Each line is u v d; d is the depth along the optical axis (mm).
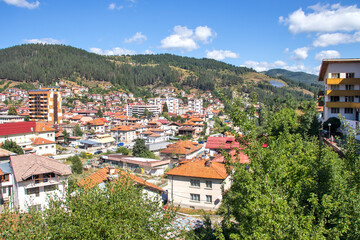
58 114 134625
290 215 12344
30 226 14570
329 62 51625
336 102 51031
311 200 13305
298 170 15820
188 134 119188
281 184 15023
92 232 13406
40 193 34500
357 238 12328
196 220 29969
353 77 50938
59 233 14000
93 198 16016
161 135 114000
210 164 38125
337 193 14836
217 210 35156
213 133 125000
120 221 14656
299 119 61219
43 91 132000
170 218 17344
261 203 12070
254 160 14445
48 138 90000
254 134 15102
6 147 71125
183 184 37781
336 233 11883
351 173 15461
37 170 34344
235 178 15445
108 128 138125
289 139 20391
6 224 14539
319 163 17484
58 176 35625
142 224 15602
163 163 61688
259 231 11711
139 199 17547
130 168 61938
